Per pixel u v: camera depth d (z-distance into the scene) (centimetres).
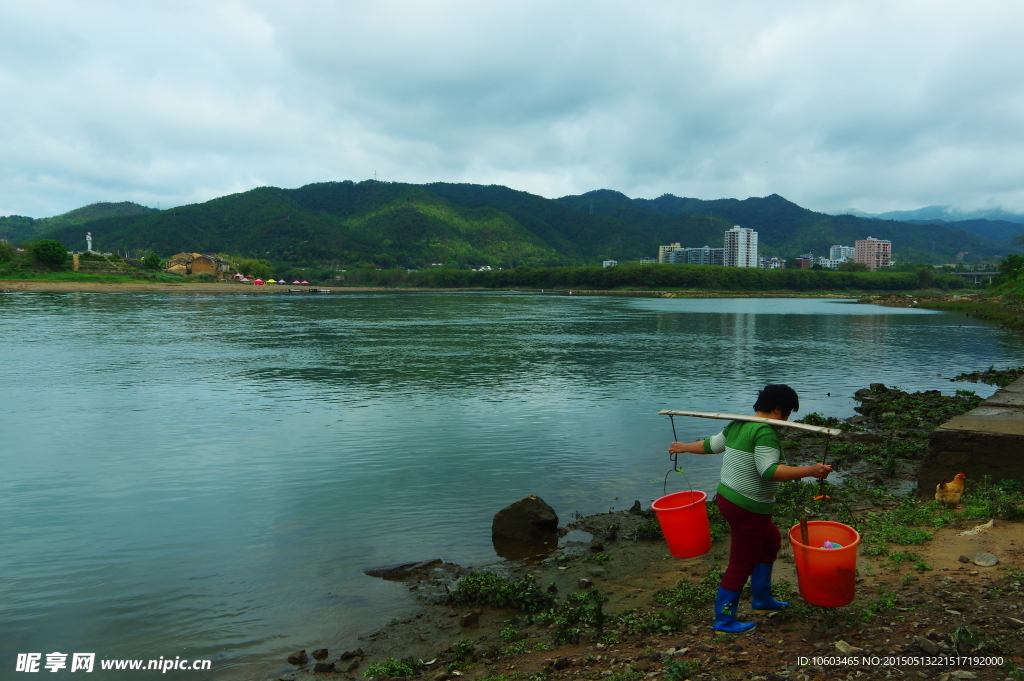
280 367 2906
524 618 711
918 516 852
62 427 1714
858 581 638
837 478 1247
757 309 9825
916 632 503
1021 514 775
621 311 8769
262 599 775
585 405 2059
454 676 570
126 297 9800
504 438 1608
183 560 891
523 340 4331
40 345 3659
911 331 5425
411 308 8794
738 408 2028
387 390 2331
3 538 969
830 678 445
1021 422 1023
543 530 988
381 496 1172
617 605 712
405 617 729
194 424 1761
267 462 1391
